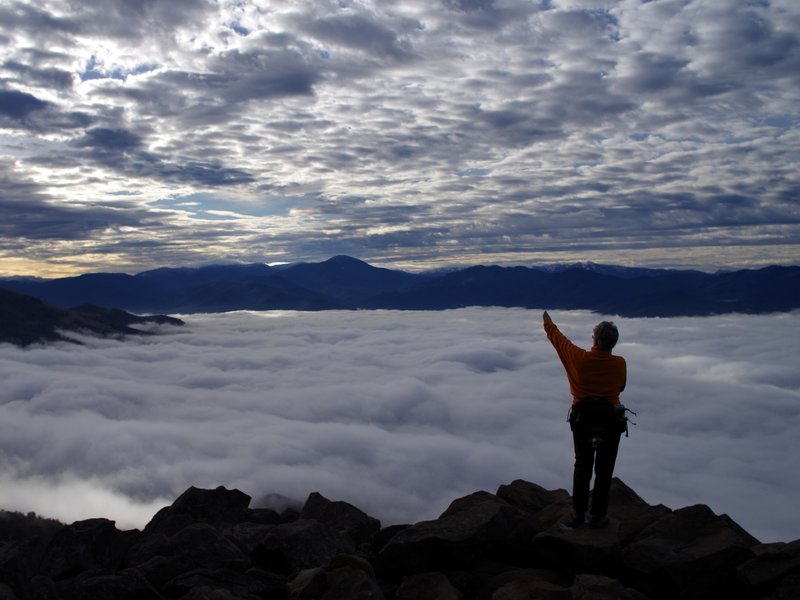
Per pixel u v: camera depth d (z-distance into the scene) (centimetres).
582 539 729
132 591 746
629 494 912
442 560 770
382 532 901
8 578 761
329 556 870
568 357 755
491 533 780
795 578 634
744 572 675
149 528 1165
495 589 705
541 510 895
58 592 759
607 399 736
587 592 626
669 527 771
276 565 866
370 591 669
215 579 783
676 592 689
